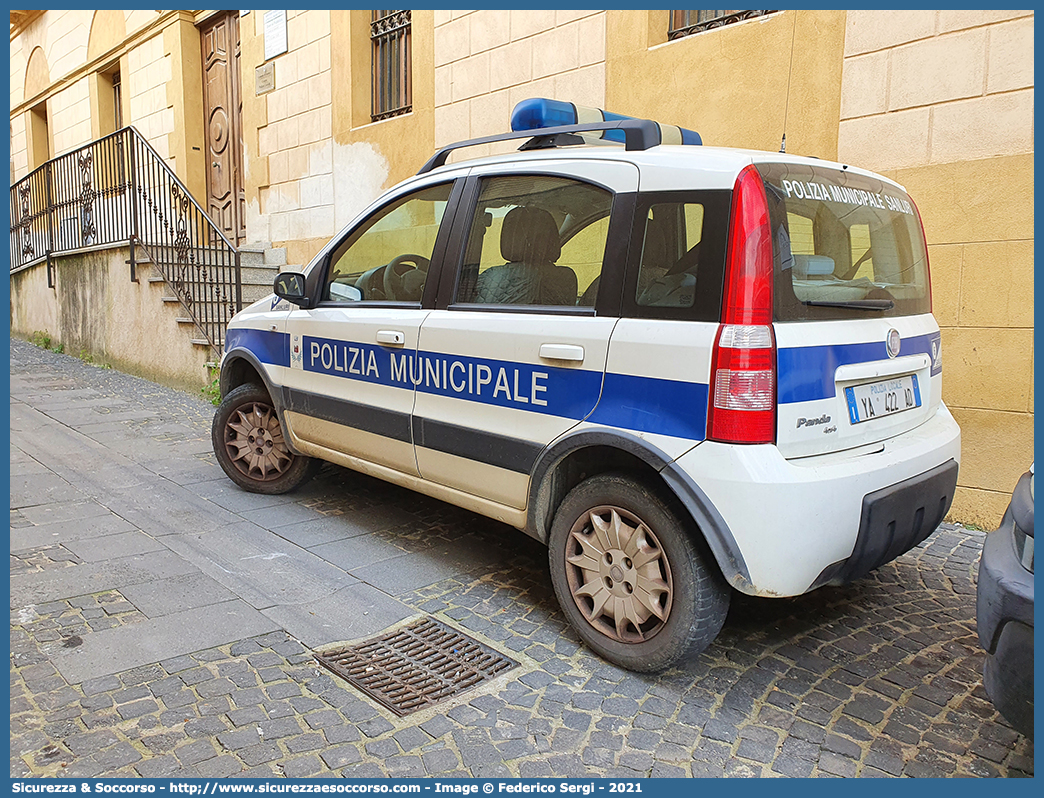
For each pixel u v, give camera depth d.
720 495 2.35
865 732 2.41
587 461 2.93
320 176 8.66
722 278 2.39
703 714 2.49
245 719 2.38
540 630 3.02
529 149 3.24
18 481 4.73
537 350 2.87
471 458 3.16
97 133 12.93
